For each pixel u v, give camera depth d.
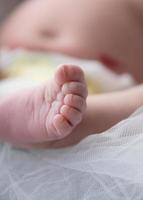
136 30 0.47
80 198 0.29
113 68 0.45
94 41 0.45
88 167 0.29
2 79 0.40
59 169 0.30
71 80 0.26
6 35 0.49
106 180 0.29
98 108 0.30
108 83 0.39
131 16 0.48
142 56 0.47
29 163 0.32
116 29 0.46
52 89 0.27
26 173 0.32
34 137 0.29
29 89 0.30
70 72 0.26
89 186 0.29
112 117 0.30
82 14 0.47
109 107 0.30
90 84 0.38
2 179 0.32
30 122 0.29
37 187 0.31
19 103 0.30
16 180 0.32
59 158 0.31
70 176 0.30
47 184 0.31
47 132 0.28
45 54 0.44
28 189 0.31
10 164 0.33
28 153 0.33
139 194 0.28
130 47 0.46
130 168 0.28
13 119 0.30
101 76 0.39
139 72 0.46
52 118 0.27
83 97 0.26
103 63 0.45
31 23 0.48
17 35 0.48
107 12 0.47
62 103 0.26
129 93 0.31
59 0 0.49
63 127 0.26
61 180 0.30
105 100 0.31
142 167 0.28
